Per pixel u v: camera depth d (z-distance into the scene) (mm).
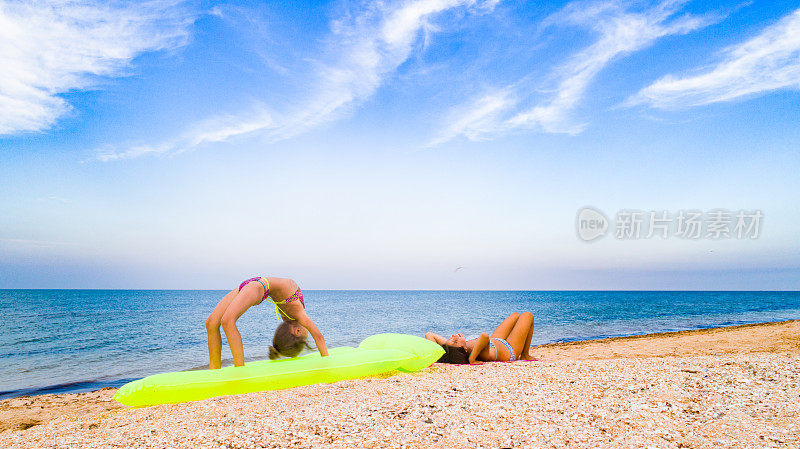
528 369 4812
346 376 4852
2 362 11320
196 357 11875
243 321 22125
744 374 4113
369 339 6297
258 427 2953
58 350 13367
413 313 32125
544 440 2633
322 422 3025
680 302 50938
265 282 5039
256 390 4406
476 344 5949
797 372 4125
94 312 31781
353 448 2561
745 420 2869
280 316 5348
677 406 3205
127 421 3502
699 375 4125
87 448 2760
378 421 3037
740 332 12164
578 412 3121
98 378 9172
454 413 3170
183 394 4156
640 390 3656
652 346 9828
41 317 26891
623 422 2902
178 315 28766
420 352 5430
